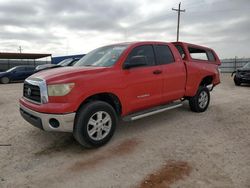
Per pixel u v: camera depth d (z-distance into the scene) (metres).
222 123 5.52
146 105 4.86
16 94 10.91
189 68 5.82
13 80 19.11
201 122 5.61
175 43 6.10
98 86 3.96
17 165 3.52
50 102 3.72
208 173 3.21
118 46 4.91
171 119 5.86
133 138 4.57
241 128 5.14
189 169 3.32
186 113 6.43
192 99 6.31
